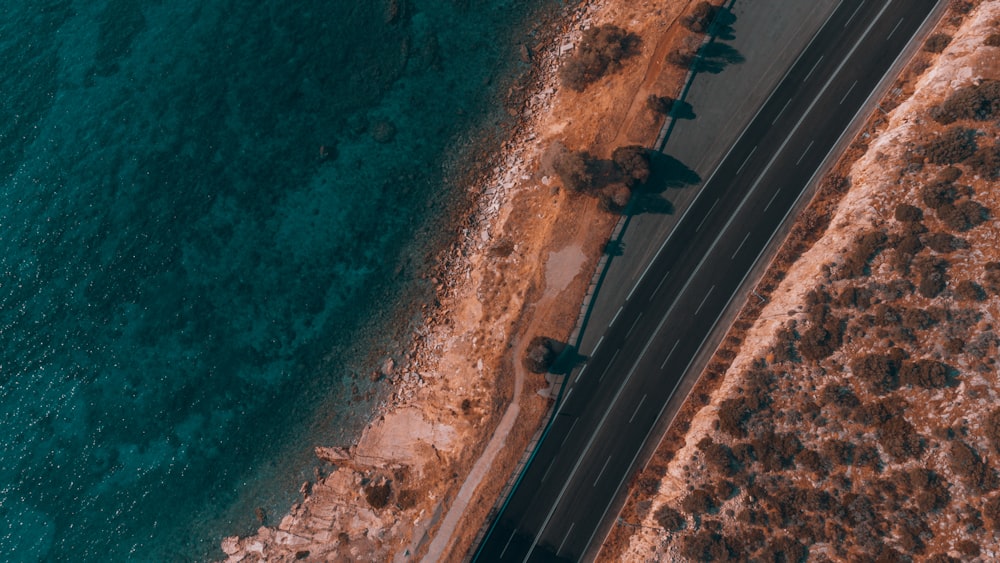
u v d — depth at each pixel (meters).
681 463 56.72
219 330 70.44
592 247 62.16
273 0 73.94
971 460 49.44
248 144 72.19
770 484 53.78
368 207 69.44
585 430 60.16
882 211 56.22
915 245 54.09
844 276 55.69
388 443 64.12
